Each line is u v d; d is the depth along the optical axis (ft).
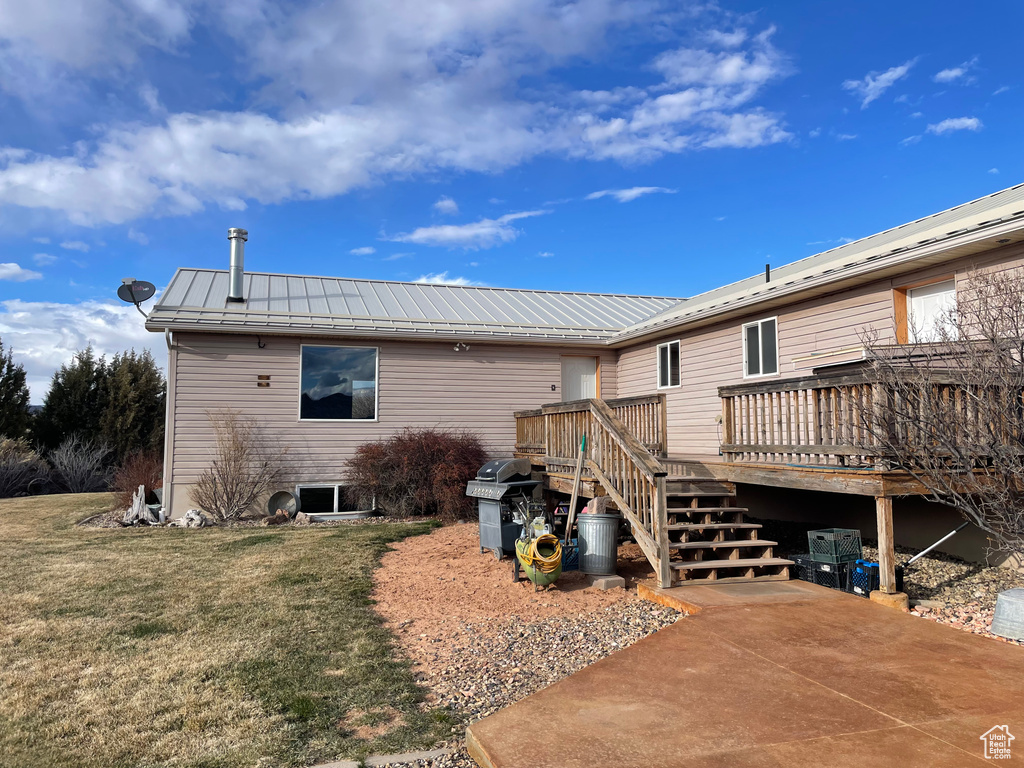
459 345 48.03
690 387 43.04
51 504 51.70
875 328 29.40
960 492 20.06
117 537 34.83
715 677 13.84
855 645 15.75
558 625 18.85
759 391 26.20
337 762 11.33
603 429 27.20
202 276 52.03
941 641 16.03
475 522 40.24
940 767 9.65
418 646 17.65
